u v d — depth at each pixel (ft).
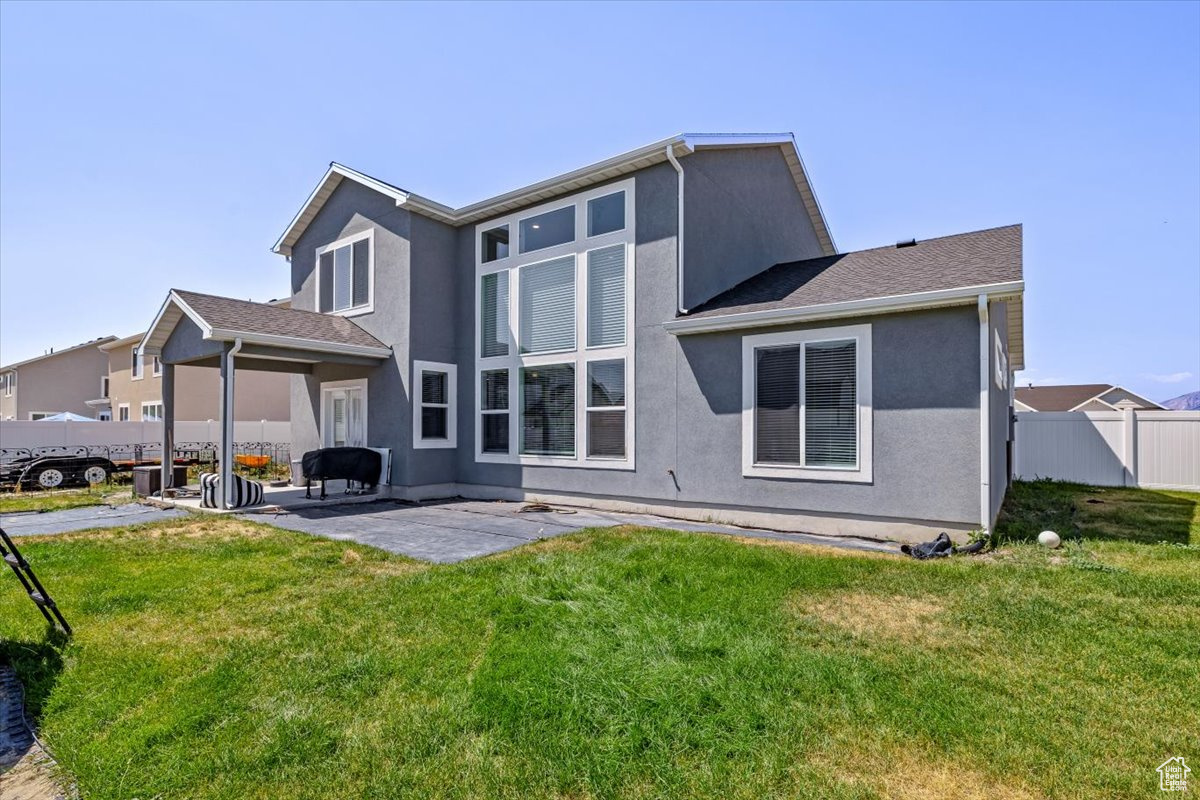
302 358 34.63
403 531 26.25
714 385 28.94
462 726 9.82
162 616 15.30
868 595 16.22
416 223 37.88
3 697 11.53
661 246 30.99
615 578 17.81
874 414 24.53
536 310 36.11
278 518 29.99
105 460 48.11
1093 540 22.91
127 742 9.50
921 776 8.53
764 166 39.37
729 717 9.94
